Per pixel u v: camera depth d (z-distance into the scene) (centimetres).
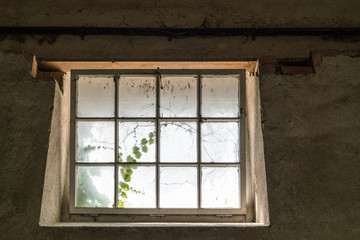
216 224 221
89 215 240
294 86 232
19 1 254
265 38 253
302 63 248
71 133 247
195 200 245
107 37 252
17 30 247
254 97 247
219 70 254
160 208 240
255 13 256
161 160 248
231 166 248
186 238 210
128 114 252
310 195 216
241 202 242
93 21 253
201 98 254
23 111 227
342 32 252
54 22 252
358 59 234
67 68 254
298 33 252
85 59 246
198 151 246
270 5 257
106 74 253
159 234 210
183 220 241
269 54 251
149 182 245
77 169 247
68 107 260
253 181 246
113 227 211
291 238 209
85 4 255
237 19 255
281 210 213
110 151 248
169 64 251
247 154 254
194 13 256
